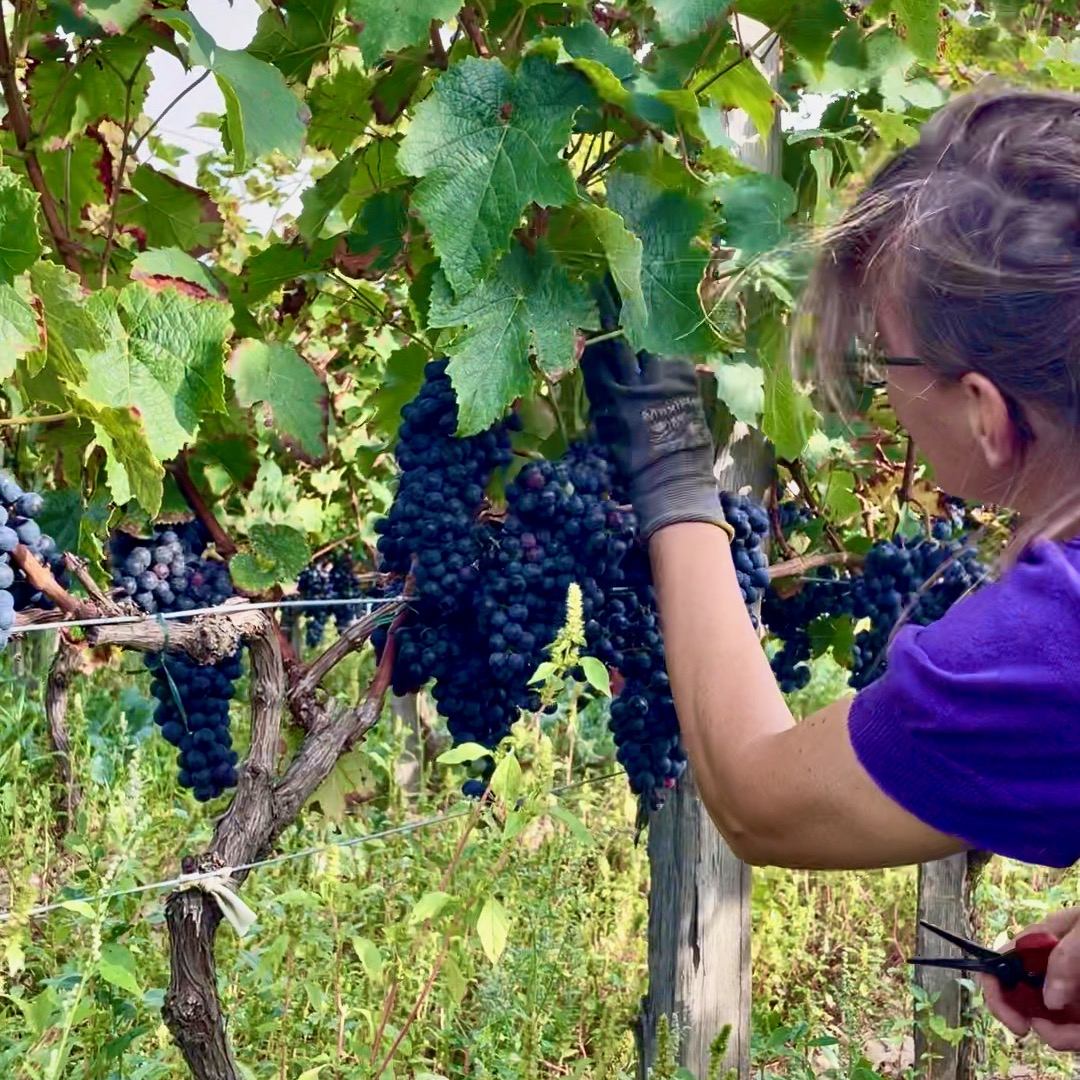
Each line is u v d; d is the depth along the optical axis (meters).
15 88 2.38
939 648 1.28
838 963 4.55
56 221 2.48
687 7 2.23
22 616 2.04
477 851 3.11
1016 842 1.26
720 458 2.67
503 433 2.32
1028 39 3.11
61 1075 2.46
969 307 1.31
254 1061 2.90
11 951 2.00
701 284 2.43
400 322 3.85
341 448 5.01
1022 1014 1.61
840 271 1.56
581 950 3.69
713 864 2.93
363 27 2.13
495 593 2.21
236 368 2.54
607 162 2.39
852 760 1.34
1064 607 1.23
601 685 2.03
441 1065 3.16
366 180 2.65
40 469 3.09
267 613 2.24
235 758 2.48
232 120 2.21
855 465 3.35
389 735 5.62
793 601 3.12
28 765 3.98
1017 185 1.31
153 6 2.25
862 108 2.94
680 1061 2.94
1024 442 1.35
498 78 2.09
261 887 3.39
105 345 2.06
